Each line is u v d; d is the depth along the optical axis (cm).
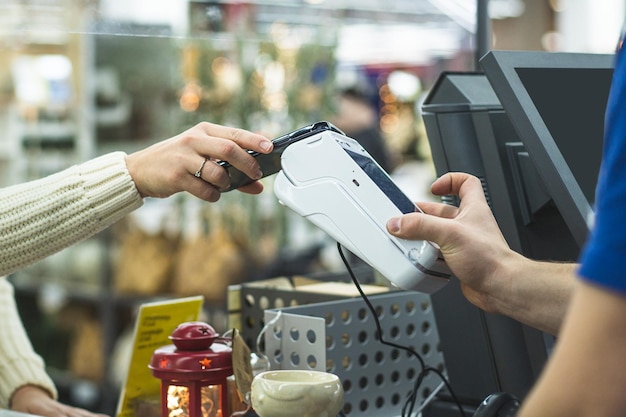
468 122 150
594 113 144
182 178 145
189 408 140
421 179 476
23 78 396
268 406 121
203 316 356
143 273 378
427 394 171
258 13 296
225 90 372
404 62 454
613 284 73
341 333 156
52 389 200
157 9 225
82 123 394
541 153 131
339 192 123
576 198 130
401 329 166
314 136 129
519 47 582
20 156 400
